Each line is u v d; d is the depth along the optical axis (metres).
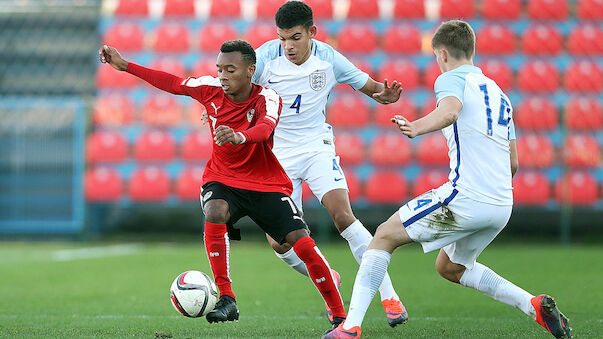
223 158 16.78
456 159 15.49
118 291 28.28
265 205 16.55
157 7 61.19
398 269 37.31
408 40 59.06
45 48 64.25
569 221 59.34
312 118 20.55
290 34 19.14
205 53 59.59
